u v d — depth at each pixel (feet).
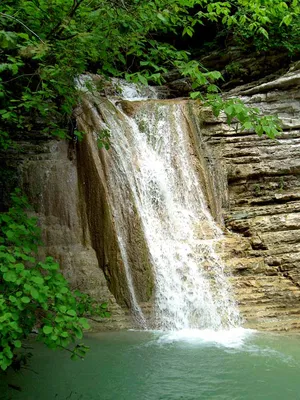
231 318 24.50
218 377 17.21
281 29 43.73
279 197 33.27
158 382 16.74
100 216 27.68
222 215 33.73
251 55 46.24
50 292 12.04
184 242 29.58
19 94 24.57
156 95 48.88
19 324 13.14
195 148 35.94
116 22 17.03
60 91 19.51
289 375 17.40
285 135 35.91
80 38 16.48
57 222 27.63
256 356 19.57
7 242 17.53
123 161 30.89
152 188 32.22
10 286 12.19
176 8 18.89
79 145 29.76
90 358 19.42
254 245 29.60
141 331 23.98
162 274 27.07
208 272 27.12
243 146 35.96
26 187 28.07
